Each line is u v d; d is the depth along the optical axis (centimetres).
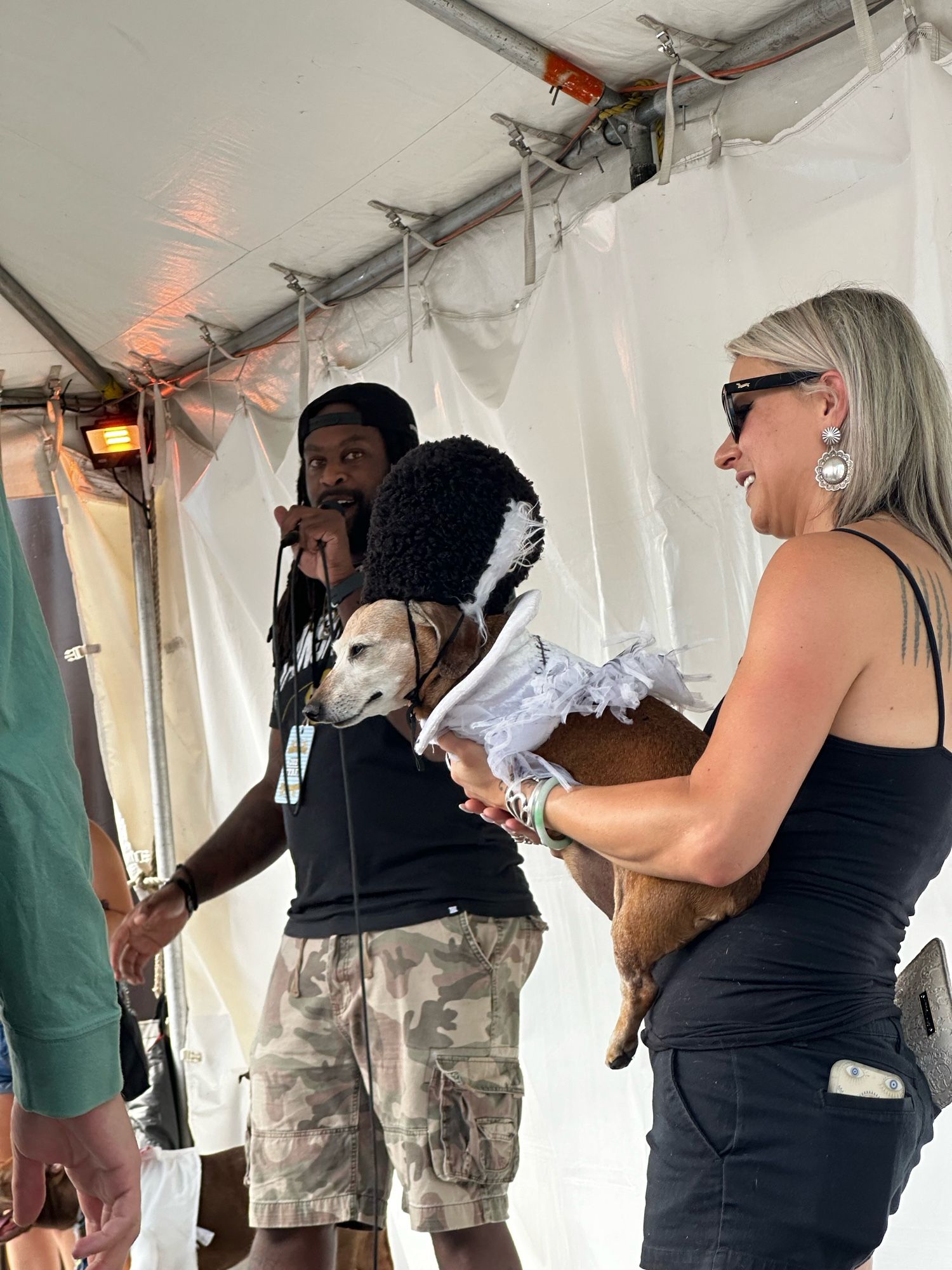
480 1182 212
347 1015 227
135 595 411
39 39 247
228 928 357
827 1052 128
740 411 153
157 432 388
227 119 268
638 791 136
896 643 130
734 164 242
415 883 223
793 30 234
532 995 274
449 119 266
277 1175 227
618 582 259
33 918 105
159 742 388
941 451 145
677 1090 135
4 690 106
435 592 172
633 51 246
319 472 261
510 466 180
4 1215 208
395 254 312
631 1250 254
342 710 171
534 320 277
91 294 343
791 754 125
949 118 210
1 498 110
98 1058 109
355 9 235
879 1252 206
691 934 140
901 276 218
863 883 132
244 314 351
